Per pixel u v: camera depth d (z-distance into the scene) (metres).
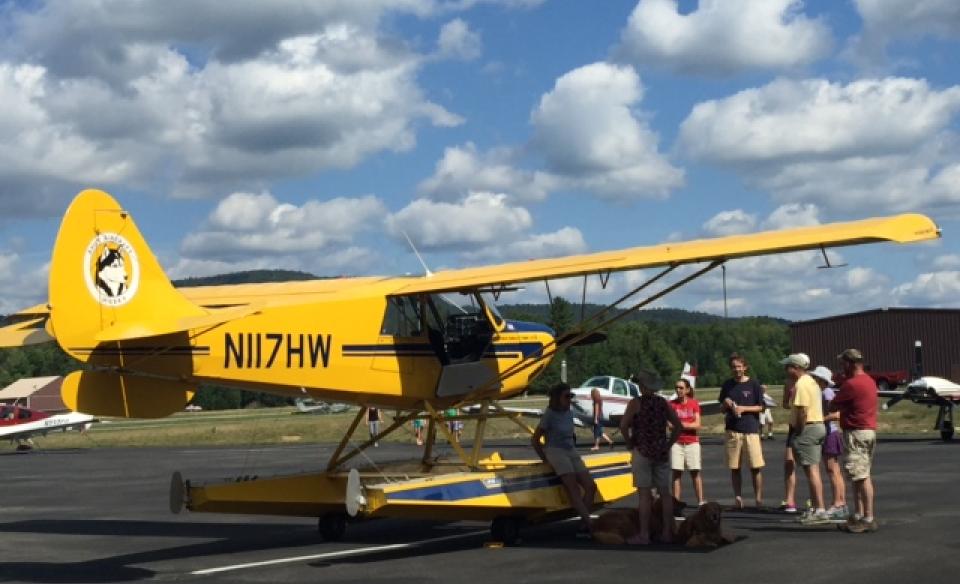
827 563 8.41
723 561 8.73
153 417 10.38
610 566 8.75
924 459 18.80
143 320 10.43
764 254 9.85
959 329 63.28
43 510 14.61
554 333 13.05
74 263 10.12
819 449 10.79
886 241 9.25
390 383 11.41
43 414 36.34
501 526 10.44
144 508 14.73
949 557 8.53
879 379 58.81
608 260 10.57
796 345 70.00
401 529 11.93
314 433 37.75
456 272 11.98
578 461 10.83
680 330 88.88
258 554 10.14
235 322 10.48
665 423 10.02
